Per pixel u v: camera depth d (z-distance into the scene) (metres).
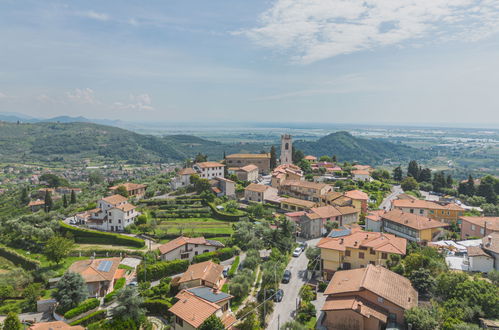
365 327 53.12
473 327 46.41
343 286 59.72
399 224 95.06
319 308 64.06
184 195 148.62
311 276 78.94
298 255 92.19
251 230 104.50
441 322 50.44
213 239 108.88
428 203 116.69
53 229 118.19
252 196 146.75
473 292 54.62
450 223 110.25
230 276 79.94
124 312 61.94
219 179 155.50
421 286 60.81
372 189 164.12
